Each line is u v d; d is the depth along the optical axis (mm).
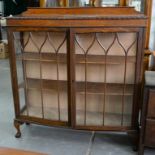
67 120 2102
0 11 6441
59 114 2143
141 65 1876
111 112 2172
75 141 2191
